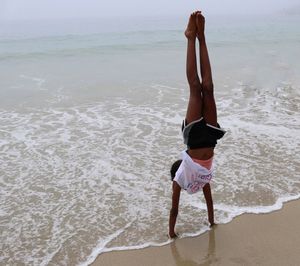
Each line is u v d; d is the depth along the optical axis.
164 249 4.71
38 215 5.46
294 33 32.09
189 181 4.52
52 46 23.02
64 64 17.06
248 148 7.59
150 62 17.42
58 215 5.46
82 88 12.30
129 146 7.74
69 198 5.89
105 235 5.01
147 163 7.01
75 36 29.17
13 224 5.25
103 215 5.45
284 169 6.74
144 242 4.86
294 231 5.04
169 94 11.50
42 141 8.01
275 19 63.00
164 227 5.16
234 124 8.90
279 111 9.92
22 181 6.39
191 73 4.24
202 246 4.76
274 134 8.30
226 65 16.23
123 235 5.00
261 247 4.71
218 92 11.69
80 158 7.23
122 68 15.88
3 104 10.50
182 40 26.08
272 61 17.30
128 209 5.59
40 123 9.04
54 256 4.62
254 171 6.65
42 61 17.89
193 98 4.24
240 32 33.91
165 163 7.01
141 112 9.78
